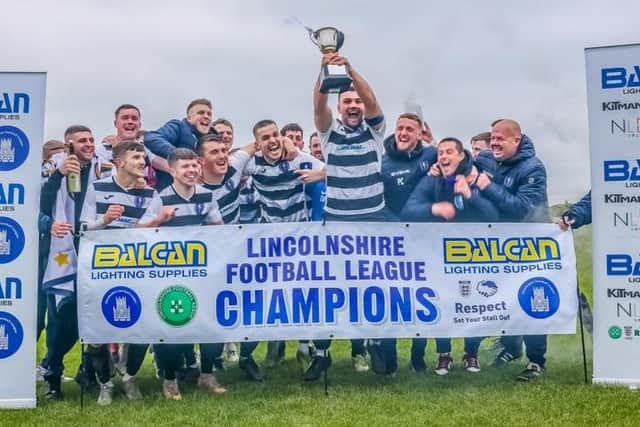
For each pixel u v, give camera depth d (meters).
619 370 7.30
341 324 7.25
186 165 7.38
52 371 7.26
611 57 7.38
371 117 8.28
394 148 8.13
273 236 7.29
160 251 7.19
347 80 8.36
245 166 8.21
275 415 6.46
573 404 6.65
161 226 7.36
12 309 6.86
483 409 6.55
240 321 7.20
